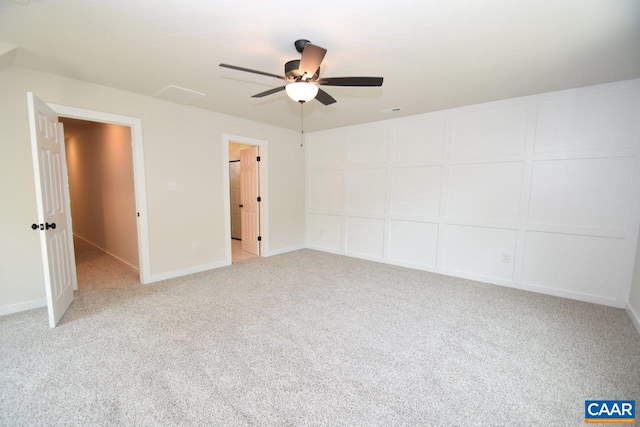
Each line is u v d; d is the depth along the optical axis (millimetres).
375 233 4758
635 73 2633
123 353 2078
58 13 1789
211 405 1607
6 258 2646
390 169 4508
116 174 4195
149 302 2980
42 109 2451
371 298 3152
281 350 2143
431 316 2721
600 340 2305
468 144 3758
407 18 1834
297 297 3158
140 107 3369
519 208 3441
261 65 2588
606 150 2928
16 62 2502
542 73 2662
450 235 3986
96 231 5215
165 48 2258
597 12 1725
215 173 4172
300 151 5523
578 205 3100
